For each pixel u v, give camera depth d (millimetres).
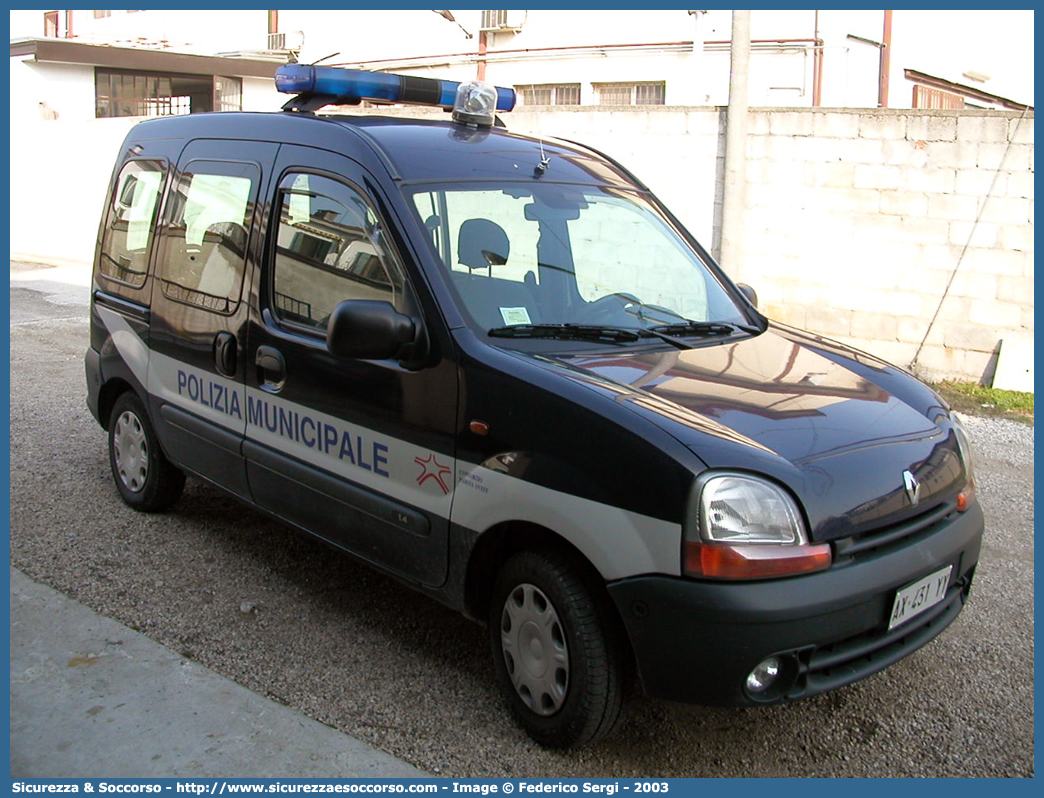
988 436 7098
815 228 9250
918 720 3434
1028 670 3775
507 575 3234
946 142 8555
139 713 3328
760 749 3260
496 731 3293
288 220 4008
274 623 3986
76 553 4594
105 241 5328
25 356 8898
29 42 16922
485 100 4242
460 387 3250
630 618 2830
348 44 18078
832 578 2805
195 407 4492
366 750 3168
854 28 13312
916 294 8930
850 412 3254
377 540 3619
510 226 3768
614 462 2865
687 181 9844
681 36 14203
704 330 3834
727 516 2744
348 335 3227
